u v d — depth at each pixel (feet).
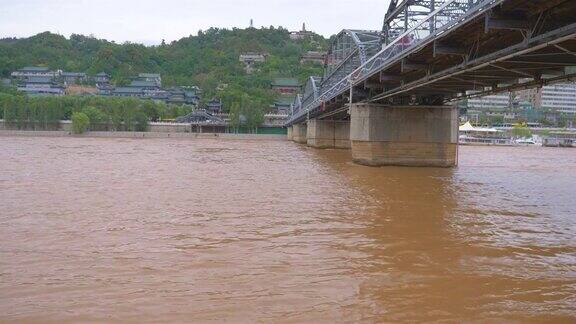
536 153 273.54
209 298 37.29
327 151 238.68
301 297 37.78
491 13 62.39
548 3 58.39
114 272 43.11
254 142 357.61
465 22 68.64
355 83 146.20
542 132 491.72
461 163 176.14
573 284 41.57
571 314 35.29
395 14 127.34
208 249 50.52
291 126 416.26
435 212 72.59
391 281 41.65
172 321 33.14
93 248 50.60
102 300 36.70
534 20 62.23
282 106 559.79
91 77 609.83
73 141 304.09
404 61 99.81
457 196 88.89
